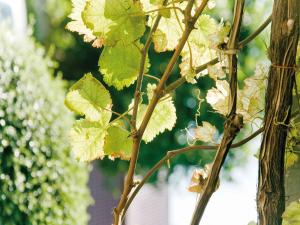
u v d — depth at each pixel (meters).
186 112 6.46
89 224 7.18
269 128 1.24
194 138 1.38
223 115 1.36
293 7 1.21
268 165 1.24
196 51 1.46
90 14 1.29
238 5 1.24
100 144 1.36
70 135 1.35
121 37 1.31
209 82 6.38
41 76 4.96
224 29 1.26
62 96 5.18
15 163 4.36
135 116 1.33
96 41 1.32
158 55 6.40
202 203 1.26
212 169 1.26
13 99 4.47
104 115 1.35
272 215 1.24
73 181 5.00
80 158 1.36
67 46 7.45
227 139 1.25
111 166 7.04
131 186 1.32
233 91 1.25
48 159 4.72
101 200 7.43
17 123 4.45
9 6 7.77
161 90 1.32
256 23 4.89
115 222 1.32
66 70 7.46
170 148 6.69
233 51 1.25
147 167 6.79
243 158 6.42
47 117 4.79
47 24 7.62
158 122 1.44
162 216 8.69
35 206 4.53
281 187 1.25
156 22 1.33
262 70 1.33
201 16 1.44
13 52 4.68
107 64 1.33
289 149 1.33
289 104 1.24
